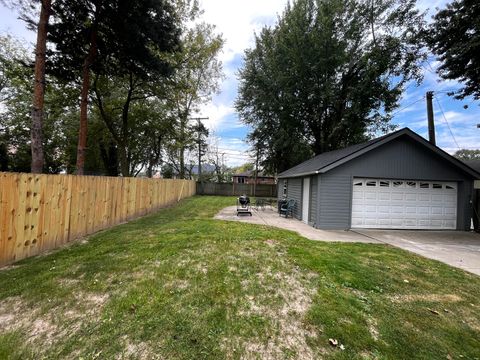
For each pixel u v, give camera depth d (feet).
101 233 20.26
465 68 27.27
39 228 14.65
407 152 27.94
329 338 7.64
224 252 14.99
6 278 10.80
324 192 26.99
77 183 18.35
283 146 55.98
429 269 14.23
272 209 45.47
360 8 43.93
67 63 27.94
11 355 6.55
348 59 47.57
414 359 6.91
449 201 28.78
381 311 9.30
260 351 7.00
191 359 6.56
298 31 49.26
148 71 33.09
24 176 13.60
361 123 49.67
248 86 59.98
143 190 31.22
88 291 9.83
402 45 39.58
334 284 11.24
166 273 11.67
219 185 75.61
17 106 50.67
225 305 9.18
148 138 62.75
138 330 7.58
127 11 25.64
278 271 12.41
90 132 52.65
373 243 20.67
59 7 23.71
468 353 7.29
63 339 7.16
